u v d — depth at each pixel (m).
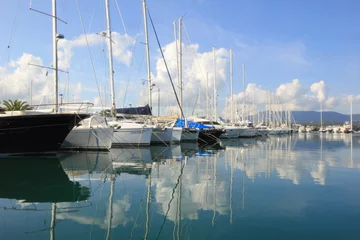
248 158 17.94
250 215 6.77
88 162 15.78
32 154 16.83
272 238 5.46
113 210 7.24
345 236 5.54
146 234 5.69
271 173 12.38
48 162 15.47
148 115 26.69
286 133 75.00
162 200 8.11
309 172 12.63
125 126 23.61
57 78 18.61
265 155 19.91
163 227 6.05
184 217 6.67
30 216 6.84
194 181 10.70
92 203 7.89
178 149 24.06
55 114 16.08
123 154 19.62
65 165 14.66
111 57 25.03
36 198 8.49
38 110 18.42
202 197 8.40
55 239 5.48
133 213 7.00
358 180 10.83
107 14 24.92
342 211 7.05
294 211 7.05
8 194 8.99
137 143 24.11
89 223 6.34
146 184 10.20
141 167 14.11
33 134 16.27
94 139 20.86
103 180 10.97
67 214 6.98
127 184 10.23
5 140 16.05
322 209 7.21
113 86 25.02
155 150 22.72
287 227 6.01
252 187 9.66
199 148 25.67
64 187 9.86
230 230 5.83
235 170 13.16
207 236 5.55
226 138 43.16
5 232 5.84
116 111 25.30
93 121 20.83
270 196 8.48
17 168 13.70
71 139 20.80
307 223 6.22
